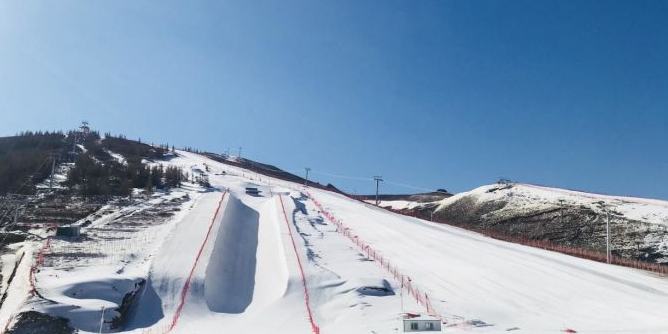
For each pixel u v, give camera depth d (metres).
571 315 27.78
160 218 48.16
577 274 37.44
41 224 46.56
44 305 25.22
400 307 28.52
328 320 27.23
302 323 26.50
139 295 30.08
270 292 33.41
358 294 30.52
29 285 28.12
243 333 24.61
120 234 41.41
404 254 41.66
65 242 38.22
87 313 25.58
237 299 32.66
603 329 24.48
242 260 40.09
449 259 40.81
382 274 34.75
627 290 33.31
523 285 33.81
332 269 35.47
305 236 45.00
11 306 26.88
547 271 38.03
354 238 46.25
